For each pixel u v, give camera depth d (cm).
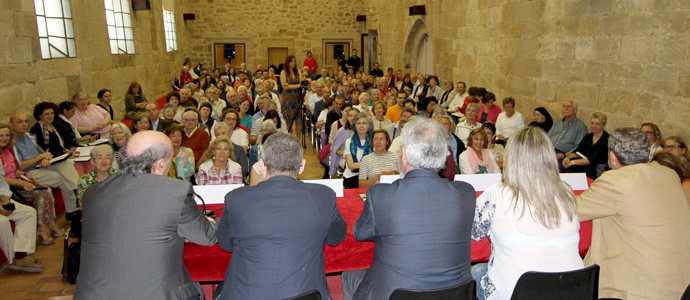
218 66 1661
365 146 446
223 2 1617
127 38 935
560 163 523
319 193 181
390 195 174
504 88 737
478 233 192
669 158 245
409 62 1252
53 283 347
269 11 1638
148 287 168
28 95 529
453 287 164
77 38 667
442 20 1005
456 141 472
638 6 447
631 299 195
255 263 170
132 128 511
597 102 513
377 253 180
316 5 1652
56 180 454
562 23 574
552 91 601
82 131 593
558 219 179
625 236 198
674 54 407
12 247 354
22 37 518
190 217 176
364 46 1650
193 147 484
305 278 173
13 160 416
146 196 172
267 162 182
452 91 876
